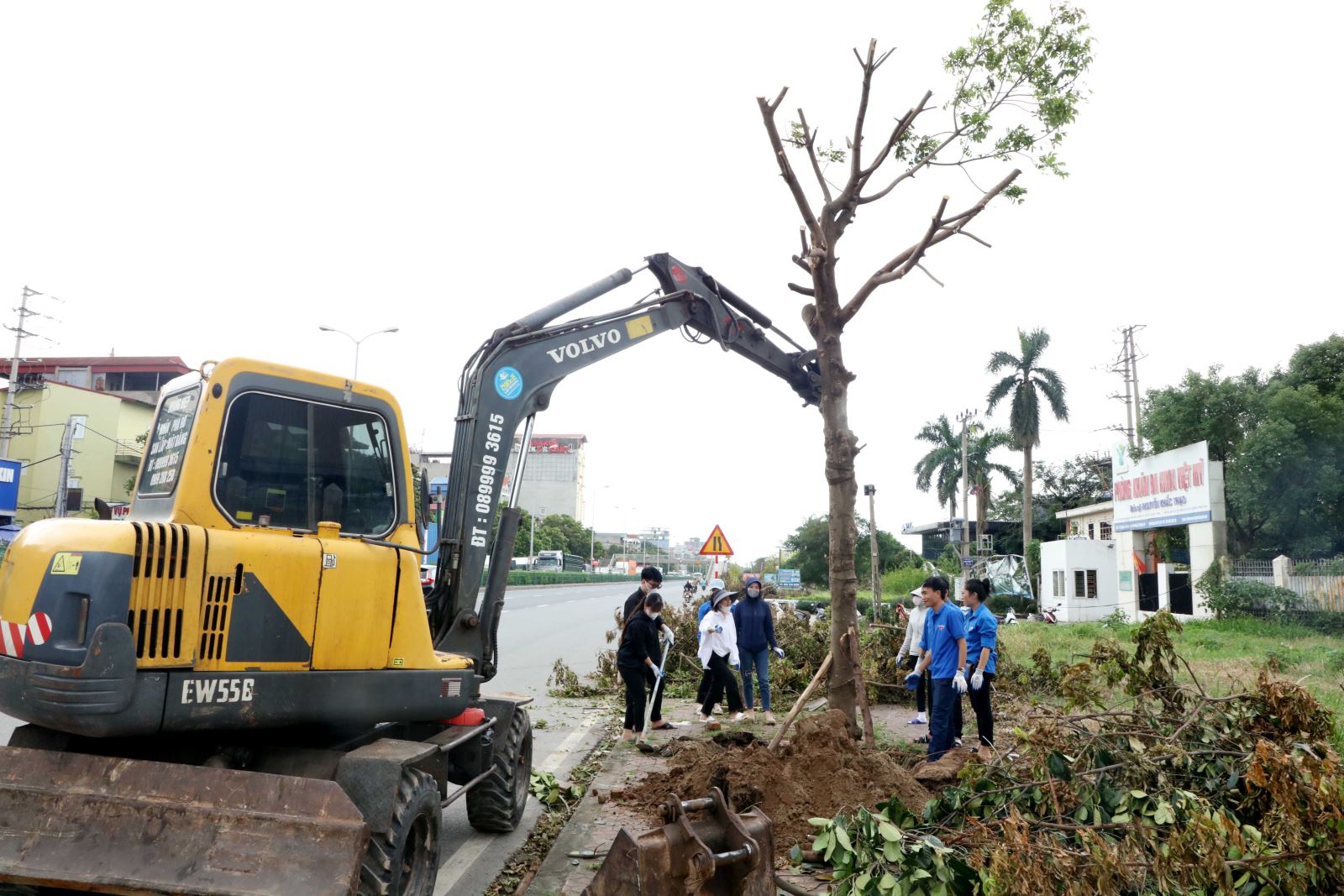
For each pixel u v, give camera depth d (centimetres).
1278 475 3109
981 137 817
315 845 394
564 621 3116
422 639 543
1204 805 466
